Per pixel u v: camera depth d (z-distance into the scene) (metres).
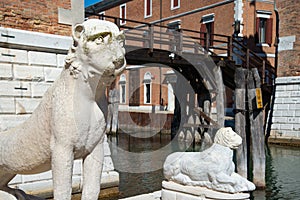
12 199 3.26
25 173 3.19
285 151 15.92
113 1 30.72
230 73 15.62
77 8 7.77
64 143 2.73
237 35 21.14
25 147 2.97
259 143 9.41
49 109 2.81
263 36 22.33
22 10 7.01
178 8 25.33
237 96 9.67
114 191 7.86
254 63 20.55
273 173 11.33
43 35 7.15
